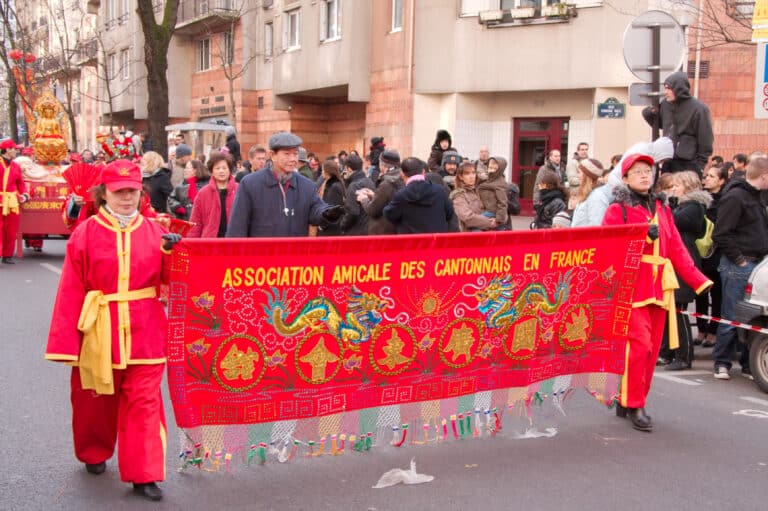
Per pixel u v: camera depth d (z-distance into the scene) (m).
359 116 29.59
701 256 9.02
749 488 5.23
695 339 9.72
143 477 4.77
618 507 4.89
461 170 10.07
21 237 15.60
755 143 18.69
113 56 45.09
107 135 7.31
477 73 22.67
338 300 5.29
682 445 6.06
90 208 5.57
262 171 6.78
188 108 38.84
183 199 11.45
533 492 5.09
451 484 5.20
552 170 11.98
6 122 51.53
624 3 20.25
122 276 4.74
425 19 23.48
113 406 5.08
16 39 39.47
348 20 25.95
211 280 4.93
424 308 5.60
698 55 18.61
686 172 8.75
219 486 5.11
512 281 5.92
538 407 6.96
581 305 6.30
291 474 5.32
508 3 22.58
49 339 4.68
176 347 4.87
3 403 6.74
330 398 5.36
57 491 4.97
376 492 5.05
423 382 5.68
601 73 20.70
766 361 7.66
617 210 6.47
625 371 6.36
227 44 34.78
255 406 5.14
